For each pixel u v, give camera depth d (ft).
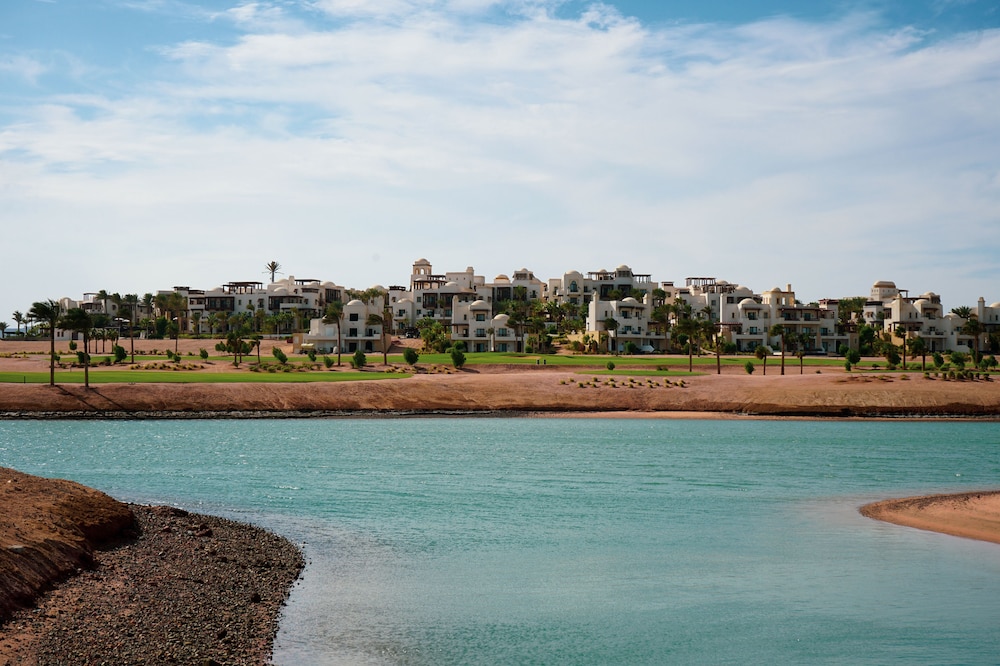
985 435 344.69
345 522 166.61
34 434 326.24
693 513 181.27
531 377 472.85
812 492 207.82
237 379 455.63
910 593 124.26
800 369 552.82
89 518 132.36
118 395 405.39
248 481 215.92
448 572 132.26
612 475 232.53
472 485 213.87
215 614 104.94
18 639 89.61
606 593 123.24
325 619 107.45
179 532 144.66
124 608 103.30
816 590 125.59
